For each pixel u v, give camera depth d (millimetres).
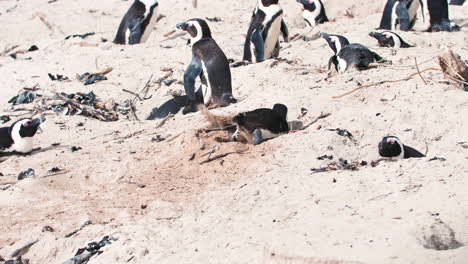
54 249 11914
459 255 9133
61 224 12586
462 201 10734
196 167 14281
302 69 21594
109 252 11227
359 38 26188
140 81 23719
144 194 13469
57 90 23062
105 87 23281
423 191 11305
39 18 36438
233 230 11055
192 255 10508
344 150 14445
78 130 19047
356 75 19188
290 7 35500
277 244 10062
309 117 16562
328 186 12219
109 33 32750
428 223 10023
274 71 21422
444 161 12570
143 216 12430
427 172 12078
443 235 9805
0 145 17031
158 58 25734
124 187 13977
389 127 15430
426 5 27891
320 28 29422
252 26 24266
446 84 17406
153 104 21484
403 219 10344
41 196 14180
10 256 11883
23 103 22250
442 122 15266
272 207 11617
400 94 17141
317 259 9438
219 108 18469
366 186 11938
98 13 37406
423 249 9367
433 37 25906
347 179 12367
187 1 36531
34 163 16359
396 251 9359
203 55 19516
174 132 17062
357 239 9875
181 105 20047
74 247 11828
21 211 13477
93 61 26078
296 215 11141
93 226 12281
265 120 15195
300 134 15148
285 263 9641
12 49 31016
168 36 30844
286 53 24938
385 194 11422
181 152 15109
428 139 14812
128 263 10773
